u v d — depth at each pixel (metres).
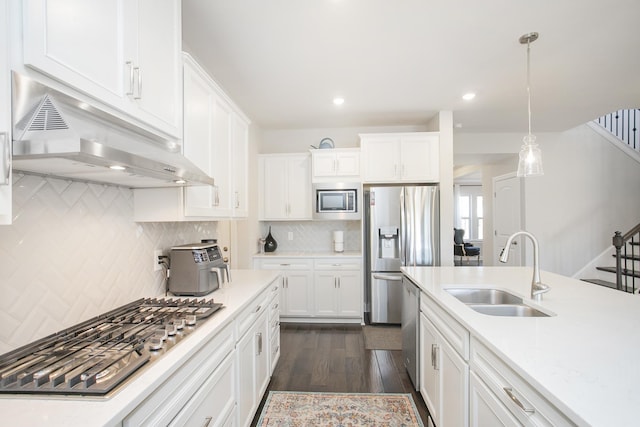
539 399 0.83
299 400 2.10
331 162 3.78
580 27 1.99
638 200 4.60
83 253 1.30
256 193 3.91
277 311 2.55
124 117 1.11
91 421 0.67
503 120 3.99
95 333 1.13
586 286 1.93
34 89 0.78
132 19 1.12
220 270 1.90
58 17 0.82
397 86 2.89
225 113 2.07
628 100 3.30
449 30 2.02
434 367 1.76
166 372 0.88
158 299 1.66
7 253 1.00
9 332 0.99
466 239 9.59
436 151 3.61
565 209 4.63
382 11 1.82
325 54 2.31
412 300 2.24
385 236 3.62
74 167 0.98
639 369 0.86
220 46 2.19
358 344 3.05
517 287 1.90
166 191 1.59
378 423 1.87
